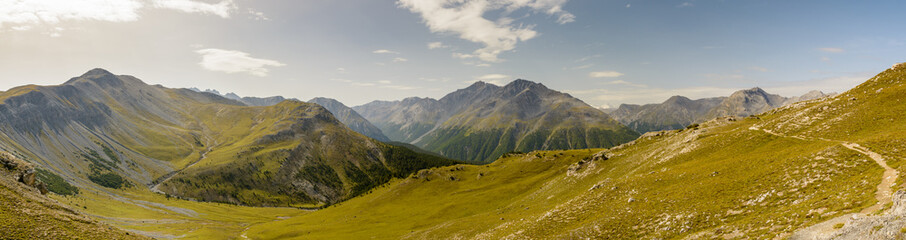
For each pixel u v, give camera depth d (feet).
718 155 272.51
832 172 148.77
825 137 229.45
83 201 645.92
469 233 289.74
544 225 223.10
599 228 182.80
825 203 121.70
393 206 597.11
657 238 151.53
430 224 420.36
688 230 147.64
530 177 565.94
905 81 286.66
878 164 139.13
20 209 200.23
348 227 495.41
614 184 252.62
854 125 226.99
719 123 397.19
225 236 529.45
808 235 104.22
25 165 315.99
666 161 311.68
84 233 203.00
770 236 113.91
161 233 510.17
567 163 586.86
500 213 366.02
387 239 374.43
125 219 585.22
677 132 416.67
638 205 196.75
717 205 159.74
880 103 248.73
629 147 425.28
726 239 125.80
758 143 266.16
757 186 164.86
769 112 394.93
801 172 160.35
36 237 173.58
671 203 181.88
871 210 100.53
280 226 579.89
